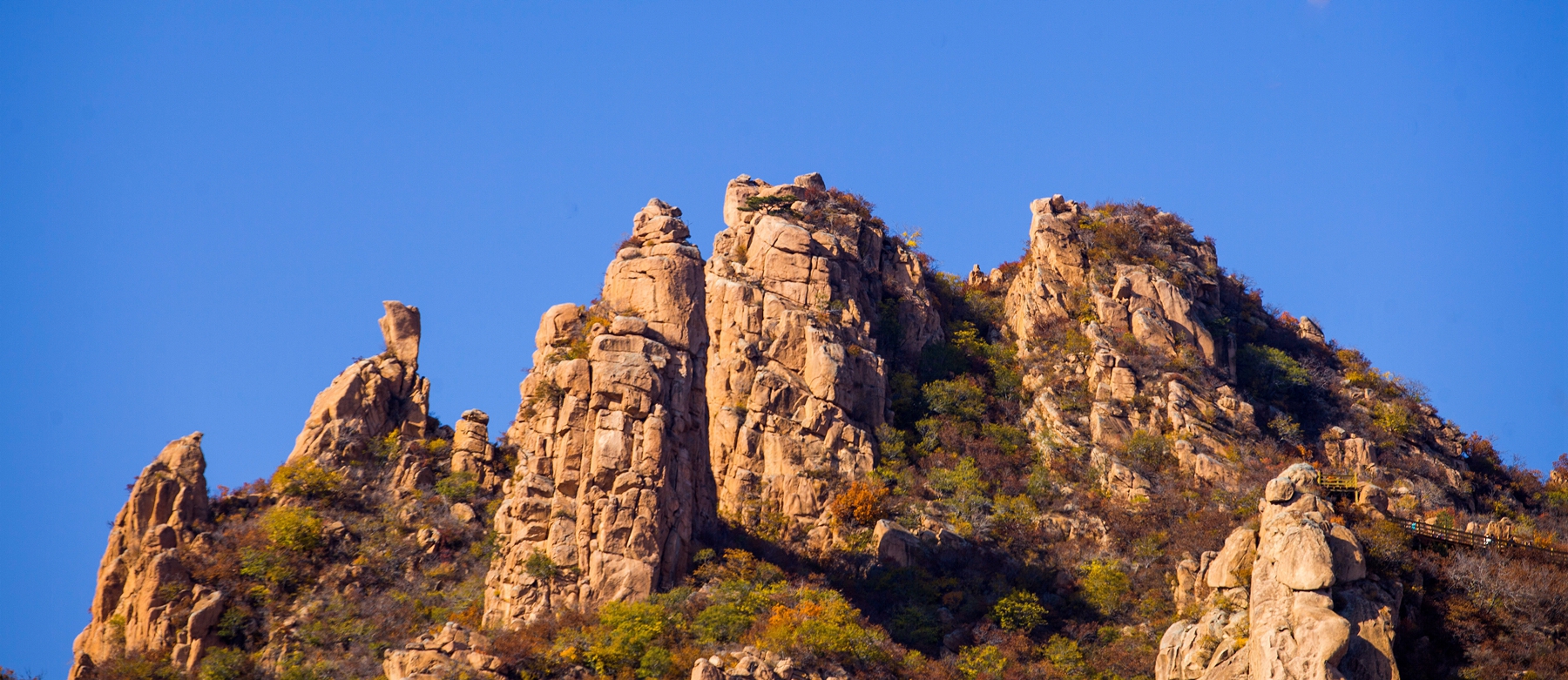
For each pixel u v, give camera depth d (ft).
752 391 624.18
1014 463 636.07
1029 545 589.73
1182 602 538.47
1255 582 464.24
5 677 525.34
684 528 515.09
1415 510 558.15
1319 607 451.12
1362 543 481.46
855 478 608.60
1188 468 619.67
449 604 531.50
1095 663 524.11
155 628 521.65
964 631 537.24
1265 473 615.57
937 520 593.01
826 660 481.05
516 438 585.63
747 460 608.60
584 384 519.60
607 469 504.43
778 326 642.63
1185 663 471.21
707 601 494.59
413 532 565.12
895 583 559.38
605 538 495.82
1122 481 614.75
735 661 466.70
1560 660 470.39
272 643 515.09
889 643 503.61
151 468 563.48
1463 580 488.44
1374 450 652.07
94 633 531.50
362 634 515.50
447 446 607.37
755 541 568.41
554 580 492.95
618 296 552.41
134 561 541.75
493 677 463.42
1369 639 453.99
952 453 637.30
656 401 518.78
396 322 639.76
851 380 634.02
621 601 489.26
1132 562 575.38
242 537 552.82
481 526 569.64
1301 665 439.22
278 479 582.35
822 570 567.59
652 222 568.82
